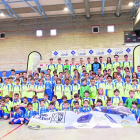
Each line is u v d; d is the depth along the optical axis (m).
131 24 12.86
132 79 7.28
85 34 13.35
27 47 13.88
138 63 10.79
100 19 13.23
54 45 13.63
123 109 5.27
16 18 13.66
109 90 7.22
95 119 5.18
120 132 4.47
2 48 14.10
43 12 12.63
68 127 5.00
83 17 13.41
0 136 4.44
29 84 7.45
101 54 13.14
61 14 13.38
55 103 6.49
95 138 4.06
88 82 7.81
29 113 5.98
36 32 13.85
